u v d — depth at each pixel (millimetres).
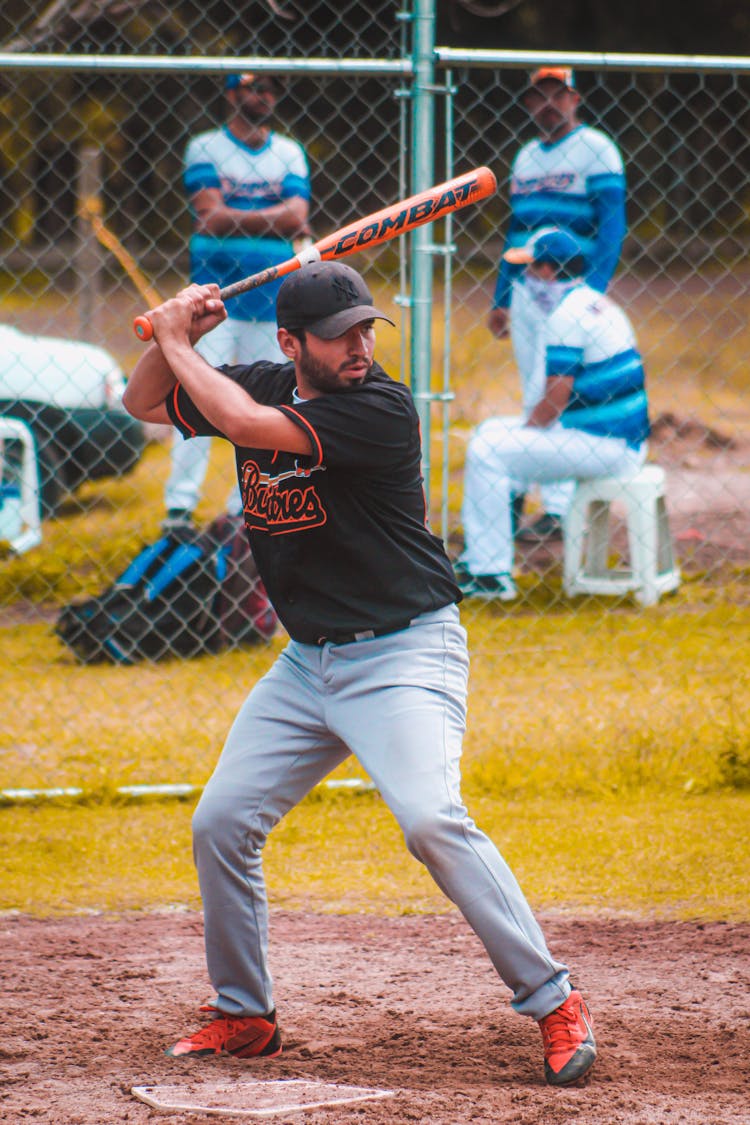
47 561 31438
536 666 24562
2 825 17969
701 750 20062
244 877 11367
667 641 25906
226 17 67500
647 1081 11133
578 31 99000
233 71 17344
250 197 25750
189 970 13797
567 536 28547
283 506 10984
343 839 17641
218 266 25875
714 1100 10750
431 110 18094
